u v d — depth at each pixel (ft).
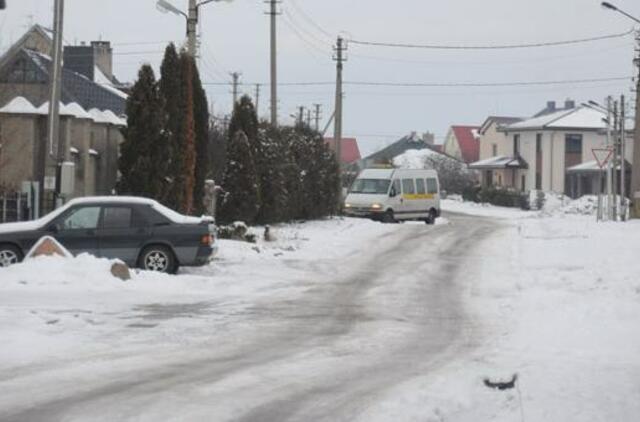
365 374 94.48
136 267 183.62
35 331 115.85
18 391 83.97
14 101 287.69
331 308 147.02
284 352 107.65
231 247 233.76
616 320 124.26
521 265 210.59
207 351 107.45
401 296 163.63
